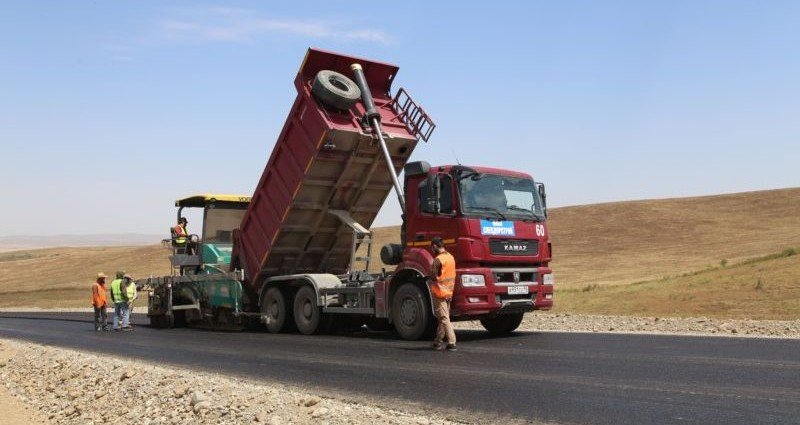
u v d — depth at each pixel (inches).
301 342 563.8
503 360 407.5
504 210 540.4
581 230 3100.4
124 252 3548.2
